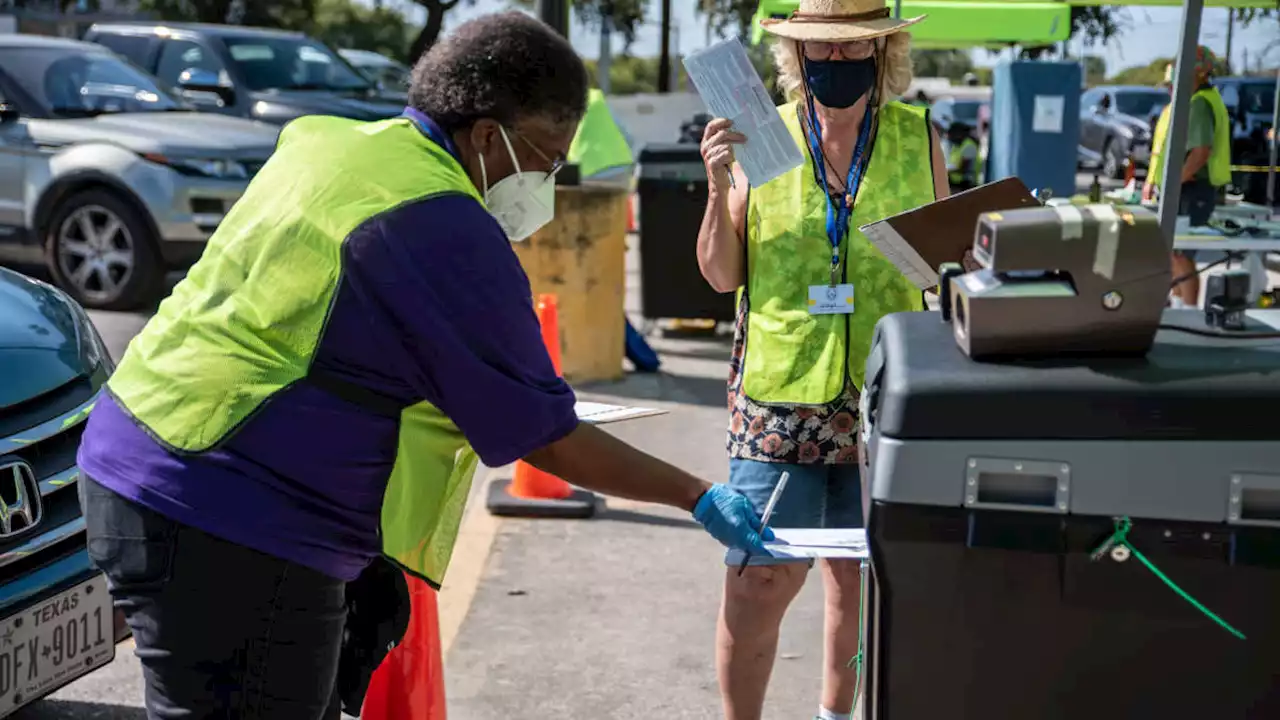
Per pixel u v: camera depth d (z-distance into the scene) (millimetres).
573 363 7441
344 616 2199
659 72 30891
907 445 1726
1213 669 1741
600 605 4258
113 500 2059
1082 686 1768
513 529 4949
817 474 2867
